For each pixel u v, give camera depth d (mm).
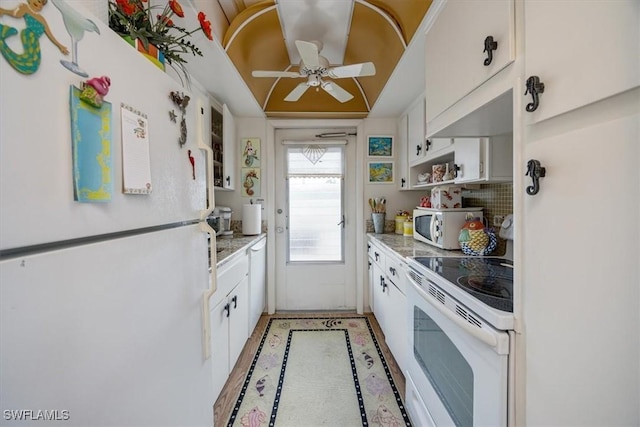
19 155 387
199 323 982
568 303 561
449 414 1034
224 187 2434
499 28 745
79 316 479
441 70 1113
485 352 805
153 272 703
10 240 378
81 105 477
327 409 1575
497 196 1808
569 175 556
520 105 685
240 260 1982
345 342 2330
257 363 2020
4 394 373
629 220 453
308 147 3029
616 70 459
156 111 720
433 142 2041
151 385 686
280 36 1923
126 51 598
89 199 496
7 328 375
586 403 525
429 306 1203
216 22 1499
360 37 1901
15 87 381
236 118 2875
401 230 2789
